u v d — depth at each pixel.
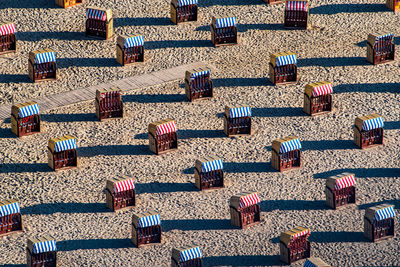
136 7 185.25
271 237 120.69
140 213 118.62
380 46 166.62
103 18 170.00
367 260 115.81
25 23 177.25
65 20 179.12
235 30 171.88
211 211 126.25
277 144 134.12
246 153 140.38
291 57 158.25
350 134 145.88
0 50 166.62
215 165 129.88
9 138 141.88
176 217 124.62
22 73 160.62
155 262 115.00
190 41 173.62
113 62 165.50
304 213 126.00
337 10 186.50
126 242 119.19
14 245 117.81
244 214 122.12
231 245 118.81
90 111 150.25
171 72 162.88
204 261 115.19
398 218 124.88
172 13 178.75
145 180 132.75
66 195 128.62
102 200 128.00
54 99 153.12
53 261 113.31
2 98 152.62
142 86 158.00
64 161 134.25
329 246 118.88
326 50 171.75
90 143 141.50
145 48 170.50
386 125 148.50
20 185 130.25
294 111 152.12
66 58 166.00
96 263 114.38
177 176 134.25
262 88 158.50
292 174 135.25
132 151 139.88
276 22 181.50
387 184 132.62
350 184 126.56
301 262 115.88
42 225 121.88
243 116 143.38
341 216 125.38
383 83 160.88
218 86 159.00
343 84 160.38
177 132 145.25
